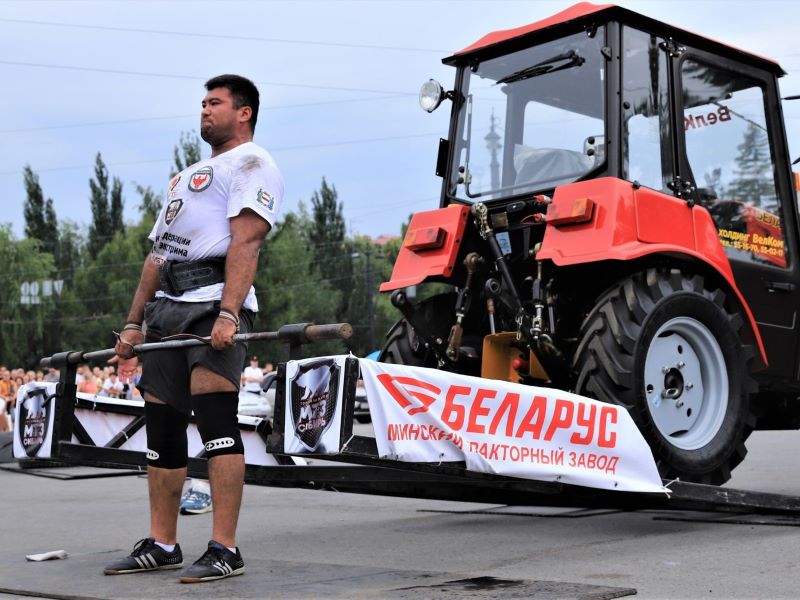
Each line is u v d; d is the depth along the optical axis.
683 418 4.62
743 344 4.95
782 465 7.98
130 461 4.36
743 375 4.78
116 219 64.94
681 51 5.03
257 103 3.90
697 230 4.79
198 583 3.35
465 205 5.19
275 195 3.71
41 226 64.38
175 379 3.75
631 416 4.38
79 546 4.57
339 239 68.06
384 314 65.88
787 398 5.39
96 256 64.00
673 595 3.12
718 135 5.16
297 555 4.15
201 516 5.61
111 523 5.39
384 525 5.12
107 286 60.75
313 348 62.22
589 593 3.05
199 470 4.59
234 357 3.60
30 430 4.38
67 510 6.02
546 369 4.75
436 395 3.59
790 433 12.49
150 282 4.04
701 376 4.72
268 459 4.74
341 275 66.38
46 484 7.77
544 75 5.06
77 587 3.37
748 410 4.80
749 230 5.23
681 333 4.65
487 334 5.17
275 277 61.12
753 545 4.02
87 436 4.58
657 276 4.57
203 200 3.71
